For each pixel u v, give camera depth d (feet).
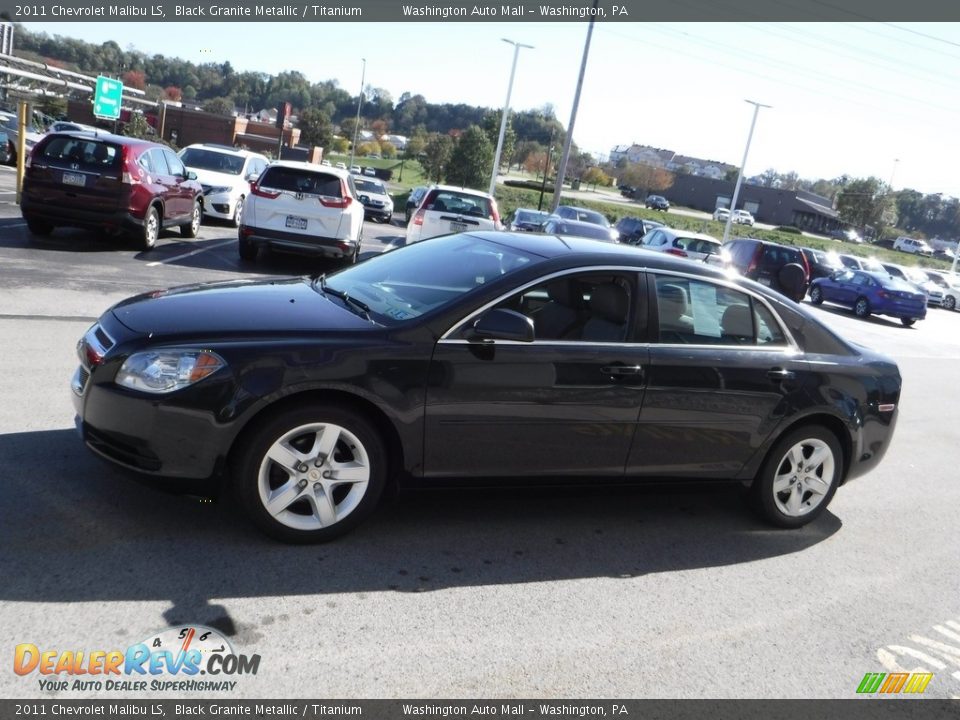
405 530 13.76
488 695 9.70
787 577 14.25
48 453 14.71
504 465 13.52
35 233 41.24
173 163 45.88
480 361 12.94
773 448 15.72
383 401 12.37
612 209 241.96
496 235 16.06
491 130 222.69
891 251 290.15
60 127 95.71
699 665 11.02
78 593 10.55
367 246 66.13
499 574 12.76
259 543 12.50
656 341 14.32
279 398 11.87
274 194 41.22
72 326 24.38
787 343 15.71
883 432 16.70
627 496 15.37
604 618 11.91
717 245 69.36
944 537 17.28
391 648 10.37
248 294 14.34
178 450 11.74
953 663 12.05
